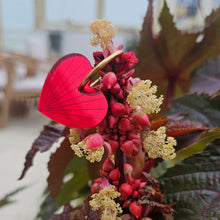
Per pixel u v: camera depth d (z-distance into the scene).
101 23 0.30
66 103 0.27
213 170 0.34
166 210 0.33
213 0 0.37
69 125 0.28
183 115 0.39
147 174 0.34
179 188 0.34
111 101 0.30
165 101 0.38
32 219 0.40
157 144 0.31
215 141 0.34
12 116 3.79
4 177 2.00
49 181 0.35
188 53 0.40
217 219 0.32
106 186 0.31
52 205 0.40
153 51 0.39
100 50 0.30
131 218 0.34
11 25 8.34
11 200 0.43
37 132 0.34
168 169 0.34
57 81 0.27
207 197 0.33
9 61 3.49
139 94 0.29
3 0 8.13
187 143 0.38
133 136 0.31
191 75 0.40
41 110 0.27
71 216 0.33
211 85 0.40
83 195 0.41
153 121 0.35
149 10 0.37
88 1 7.78
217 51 0.40
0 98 4.82
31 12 8.35
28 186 0.41
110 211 0.30
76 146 0.29
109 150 0.30
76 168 0.41
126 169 0.33
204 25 0.38
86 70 0.28
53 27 8.25
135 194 0.33
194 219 0.32
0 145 2.95
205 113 0.39
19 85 3.61
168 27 0.38
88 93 0.28
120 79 0.30
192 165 0.34
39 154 0.34
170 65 0.40
